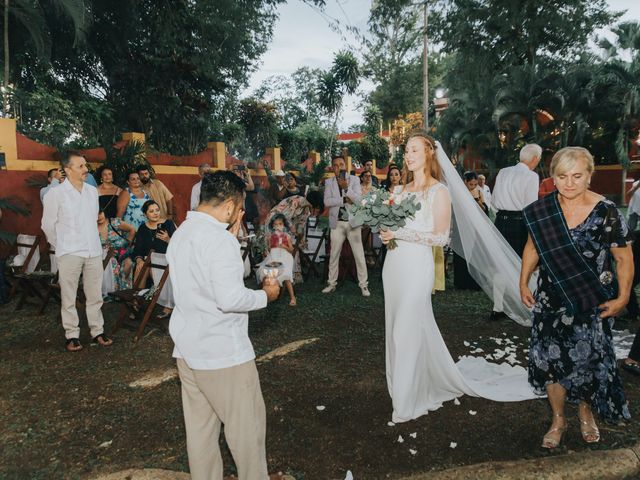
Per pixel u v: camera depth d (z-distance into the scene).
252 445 2.06
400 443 2.92
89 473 2.67
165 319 5.54
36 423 3.26
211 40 17.59
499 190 5.39
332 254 6.89
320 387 3.75
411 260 3.14
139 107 15.88
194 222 2.03
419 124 33.12
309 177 13.83
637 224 5.88
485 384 3.70
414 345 3.16
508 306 4.93
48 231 4.48
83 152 9.29
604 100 15.95
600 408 2.74
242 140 22.06
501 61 20.05
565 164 2.50
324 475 2.62
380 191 3.17
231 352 2.00
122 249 6.46
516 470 2.51
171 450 2.89
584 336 2.63
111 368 4.21
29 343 4.90
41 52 12.16
